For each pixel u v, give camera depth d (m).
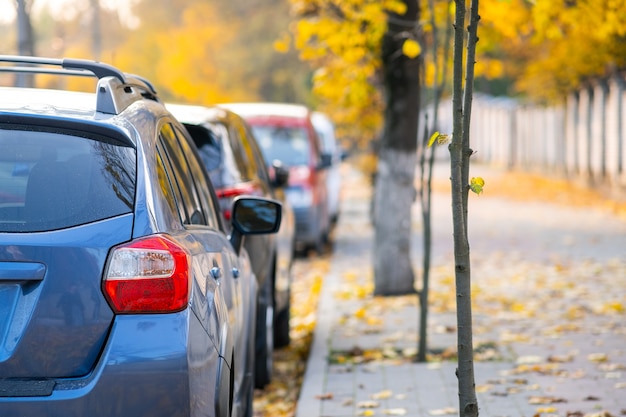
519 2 18.88
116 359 5.22
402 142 18.59
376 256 18.94
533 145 75.81
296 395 12.20
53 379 5.22
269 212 8.70
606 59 47.72
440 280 21.23
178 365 5.29
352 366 12.83
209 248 6.66
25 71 6.39
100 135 5.72
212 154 12.69
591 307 16.88
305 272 24.64
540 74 61.00
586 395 10.83
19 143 5.61
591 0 18.66
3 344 5.22
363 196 57.22
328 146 38.19
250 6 79.25
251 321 8.71
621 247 27.16
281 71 81.25
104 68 6.34
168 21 70.31
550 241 29.44
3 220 5.37
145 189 5.63
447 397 11.12
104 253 5.35
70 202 5.46
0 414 5.10
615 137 48.44
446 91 30.36
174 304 5.39
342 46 18.00
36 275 5.25
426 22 14.78
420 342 13.19
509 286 19.94
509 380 11.59
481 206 46.66
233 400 6.93
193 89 40.75
